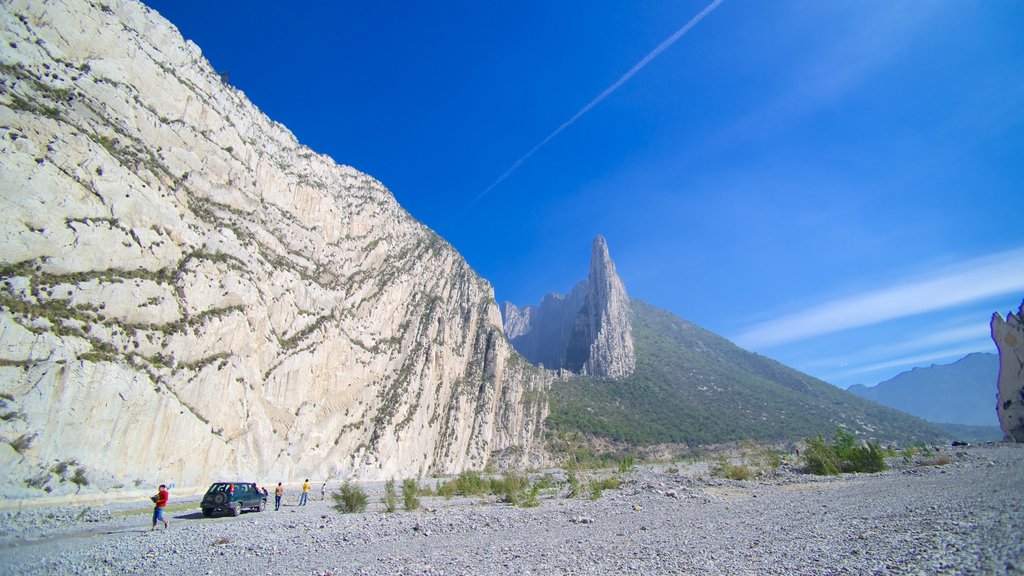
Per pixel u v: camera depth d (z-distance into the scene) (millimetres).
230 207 65438
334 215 89375
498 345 129625
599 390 152500
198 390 50156
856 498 21203
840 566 9984
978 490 19328
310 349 70875
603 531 17812
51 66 45500
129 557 16812
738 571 10367
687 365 179125
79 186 42500
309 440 66562
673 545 13945
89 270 41688
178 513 31859
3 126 38625
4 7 43531
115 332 42281
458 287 129000
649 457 117000
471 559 13773
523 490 34250
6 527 23328
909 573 8945
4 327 33688
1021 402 59469
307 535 20969
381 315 94250
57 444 34750
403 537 19250
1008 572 8258
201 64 70312
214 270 56500
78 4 49719
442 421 102750
